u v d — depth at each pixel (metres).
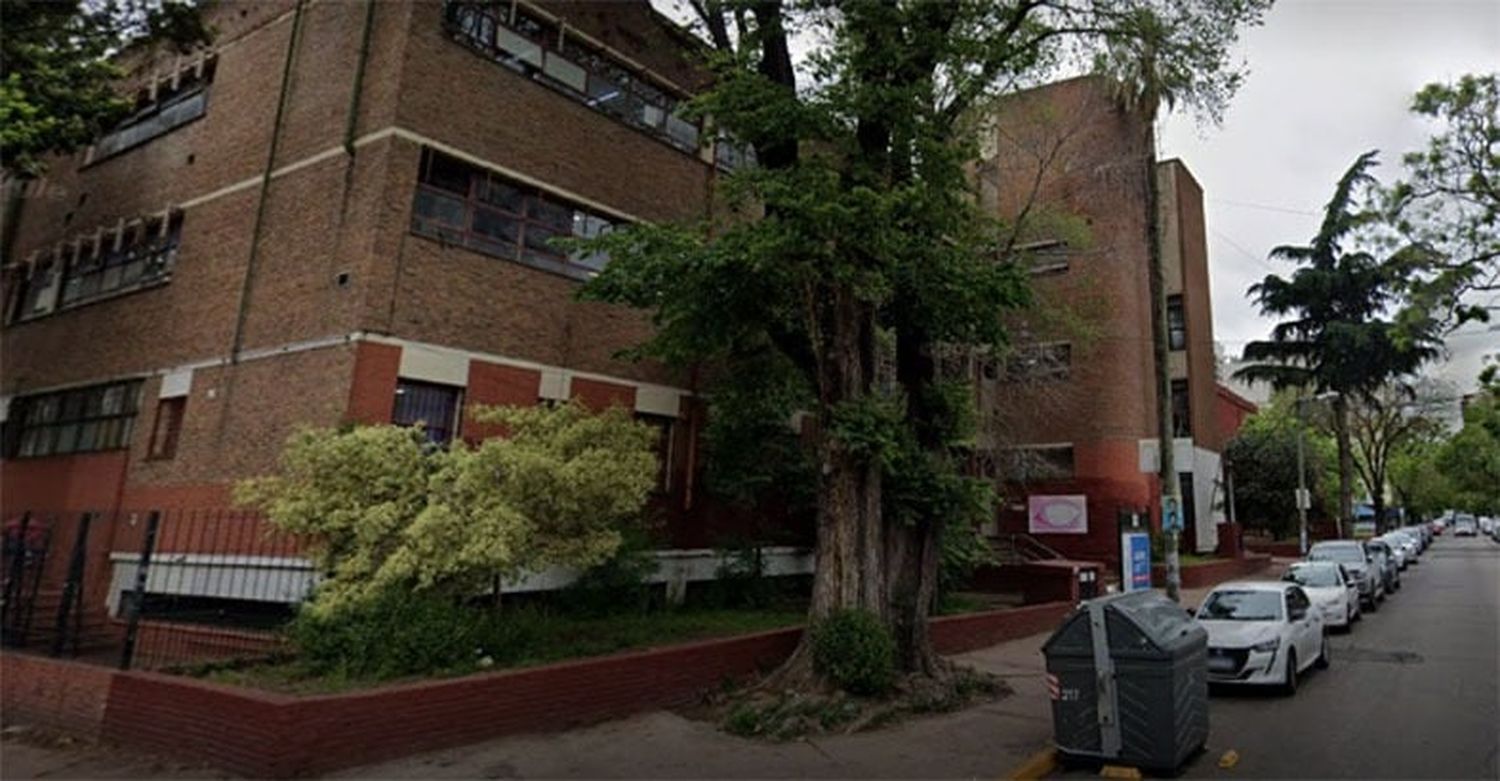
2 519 16.78
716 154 18.62
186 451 14.05
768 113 9.52
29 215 20.39
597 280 10.04
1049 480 27.78
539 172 14.97
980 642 15.09
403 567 8.49
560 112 15.56
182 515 13.30
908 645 10.43
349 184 13.18
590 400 15.09
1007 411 25.27
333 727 7.02
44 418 17.84
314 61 14.71
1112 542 26.36
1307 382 37.53
